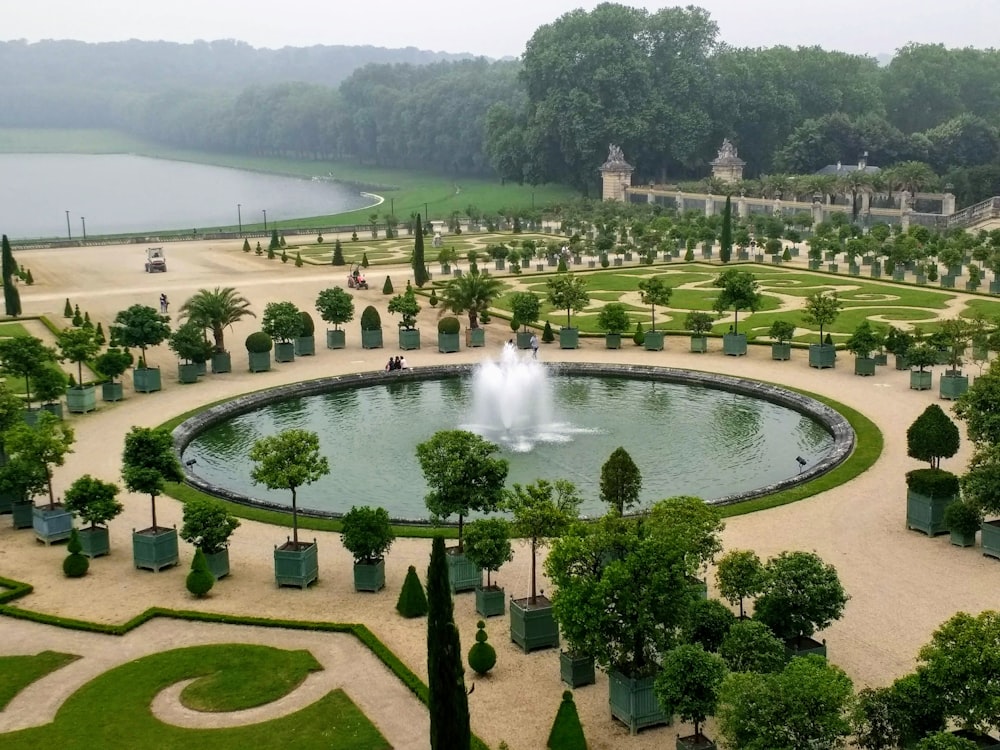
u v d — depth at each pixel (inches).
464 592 1640.0
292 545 1672.0
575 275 5000.0
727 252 5433.1
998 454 1716.3
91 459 2310.5
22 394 2881.4
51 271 5236.2
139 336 2992.1
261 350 3189.0
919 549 1729.8
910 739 1067.3
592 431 2511.1
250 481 2223.2
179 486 2121.1
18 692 1326.3
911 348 2829.7
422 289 4557.1
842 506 1935.3
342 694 1310.3
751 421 2603.3
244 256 5944.9
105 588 1653.5
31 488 1904.5
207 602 1590.8
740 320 3794.3
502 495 1635.1
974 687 1043.9
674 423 2586.1
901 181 6609.3
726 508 1919.3
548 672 1375.5
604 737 1218.0
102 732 1229.7
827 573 1299.2
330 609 1563.7
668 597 1226.0
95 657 1417.3
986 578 1605.6
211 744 1203.2
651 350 3385.8
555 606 1255.5
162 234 7332.7
